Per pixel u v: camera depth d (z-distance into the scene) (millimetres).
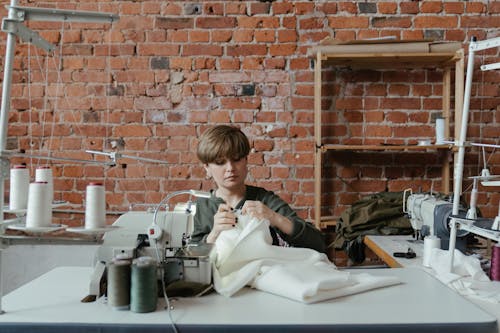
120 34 3090
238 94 3098
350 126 3111
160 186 3107
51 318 1210
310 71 3078
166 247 1501
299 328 1144
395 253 2182
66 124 3102
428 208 2283
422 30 3088
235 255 1530
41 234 1325
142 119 3098
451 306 1288
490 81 3086
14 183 1659
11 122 3098
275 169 3098
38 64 3088
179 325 1156
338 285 1392
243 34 3086
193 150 3102
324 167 3131
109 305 1294
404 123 3109
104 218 1380
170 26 3088
